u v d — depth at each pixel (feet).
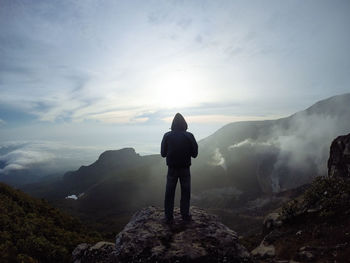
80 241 55.72
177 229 18.01
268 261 27.22
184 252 15.72
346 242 23.79
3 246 40.40
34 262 39.01
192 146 17.99
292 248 27.66
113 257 17.87
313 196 34.94
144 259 15.70
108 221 285.84
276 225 36.19
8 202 65.36
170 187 18.65
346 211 29.45
